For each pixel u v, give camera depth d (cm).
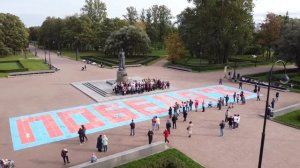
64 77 5766
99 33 11494
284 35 6016
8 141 2581
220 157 2259
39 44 16900
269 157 2264
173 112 3409
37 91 4500
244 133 2764
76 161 2188
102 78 5628
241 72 6325
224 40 6906
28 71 6228
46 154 2316
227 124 3019
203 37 6962
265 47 9069
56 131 2825
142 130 2845
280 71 6166
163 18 12688
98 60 8312
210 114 3359
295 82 5022
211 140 2595
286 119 3145
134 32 8938
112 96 4128
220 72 6412
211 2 6744
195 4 7175
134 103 3816
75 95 4259
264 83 4928
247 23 6906
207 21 6888
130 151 2197
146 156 2258
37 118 3212
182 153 2309
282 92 4547
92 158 2028
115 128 2898
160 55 9644
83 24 11588
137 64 7512
